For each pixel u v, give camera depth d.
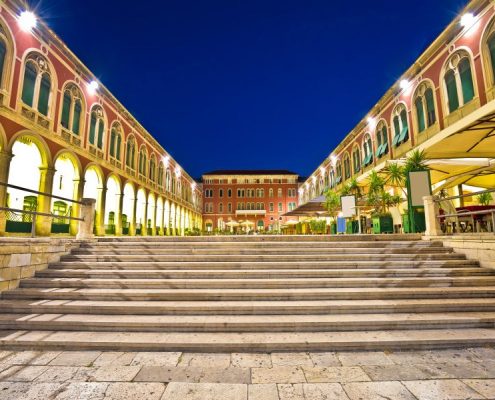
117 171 21.81
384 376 3.67
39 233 14.13
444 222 11.70
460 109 13.78
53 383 3.54
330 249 8.10
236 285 6.30
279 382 3.56
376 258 7.71
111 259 7.68
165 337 4.64
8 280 6.07
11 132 12.61
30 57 13.84
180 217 41.19
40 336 4.69
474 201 18.30
